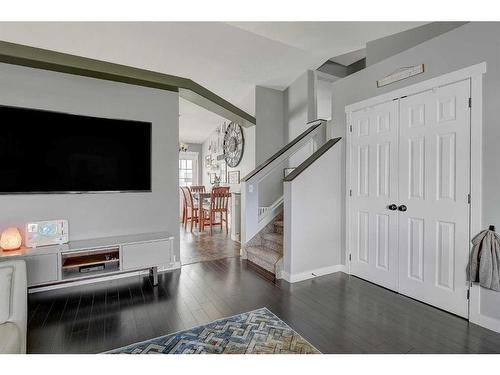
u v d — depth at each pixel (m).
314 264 3.21
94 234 3.03
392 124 2.75
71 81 2.88
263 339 1.93
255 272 3.37
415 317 2.24
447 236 2.30
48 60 2.59
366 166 3.04
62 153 2.84
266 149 5.12
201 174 9.00
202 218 5.97
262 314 2.30
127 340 1.93
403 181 2.65
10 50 2.45
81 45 3.05
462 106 2.19
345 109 3.29
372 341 1.91
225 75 4.46
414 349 1.81
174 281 3.08
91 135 2.99
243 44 3.54
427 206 2.45
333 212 3.34
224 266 3.61
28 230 2.61
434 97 2.39
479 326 2.09
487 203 2.05
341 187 3.38
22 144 2.65
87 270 2.70
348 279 3.12
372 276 2.99
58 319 2.23
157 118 3.39
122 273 3.06
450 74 2.26
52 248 2.58
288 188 3.08
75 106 2.90
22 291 1.63
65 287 2.89
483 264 1.99
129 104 3.21
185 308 2.42
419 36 3.22
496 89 1.99
